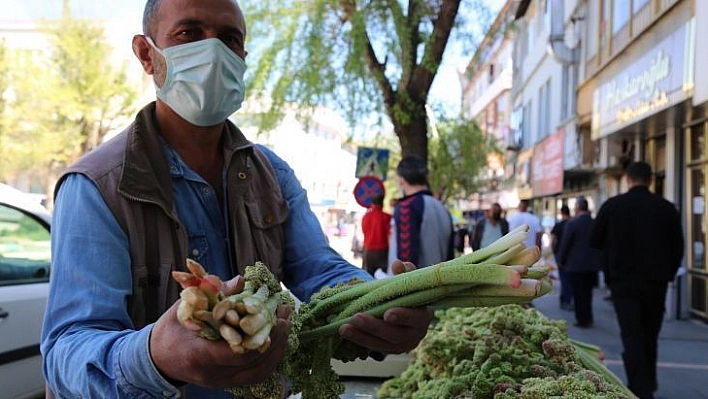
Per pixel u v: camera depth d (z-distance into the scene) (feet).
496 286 3.70
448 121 33.04
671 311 30.04
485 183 90.22
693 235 29.78
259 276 3.31
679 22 24.02
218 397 4.83
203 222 5.13
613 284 16.14
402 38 22.67
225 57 5.16
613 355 22.99
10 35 71.77
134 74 54.80
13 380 12.71
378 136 28.48
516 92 84.48
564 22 52.31
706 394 17.76
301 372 4.20
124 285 4.30
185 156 5.29
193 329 2.63
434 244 14.15
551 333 7.30
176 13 5.09
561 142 51.90
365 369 9.11
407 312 3.87
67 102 51.19
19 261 13.87
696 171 29.37
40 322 13.52
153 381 3.15
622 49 32.01
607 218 16.33
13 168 57.26
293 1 26.43
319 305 4.22
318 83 24.57
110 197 4.42
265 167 5.85
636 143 37.35
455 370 6.84
